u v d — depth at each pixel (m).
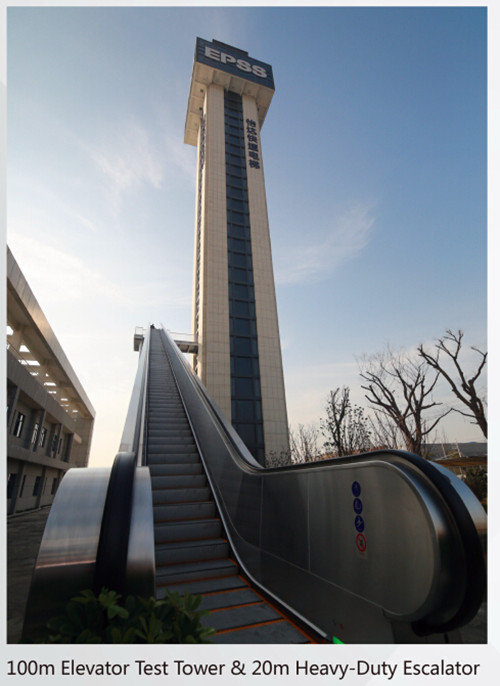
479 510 2.07
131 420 4.71
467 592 1.92
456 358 11.99
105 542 1.86
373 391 12.88
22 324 23.45
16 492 22.03
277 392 28.48
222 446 5.34
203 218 33.44
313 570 2.92
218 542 4.18
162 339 21.31
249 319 30.55
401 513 2.22
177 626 1.56
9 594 5.33
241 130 39.22
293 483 3.38
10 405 19.44
